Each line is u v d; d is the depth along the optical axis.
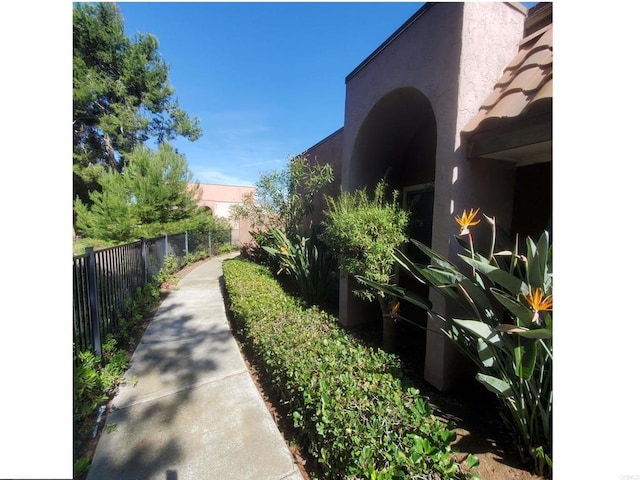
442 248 2.53
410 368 3.04
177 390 2.61
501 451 1.83
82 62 14.39
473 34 2.39
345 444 1.44
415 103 3.42
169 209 11.13
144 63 16.11
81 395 2.08
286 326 3.00
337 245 3.25
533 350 1.49
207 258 12.35
